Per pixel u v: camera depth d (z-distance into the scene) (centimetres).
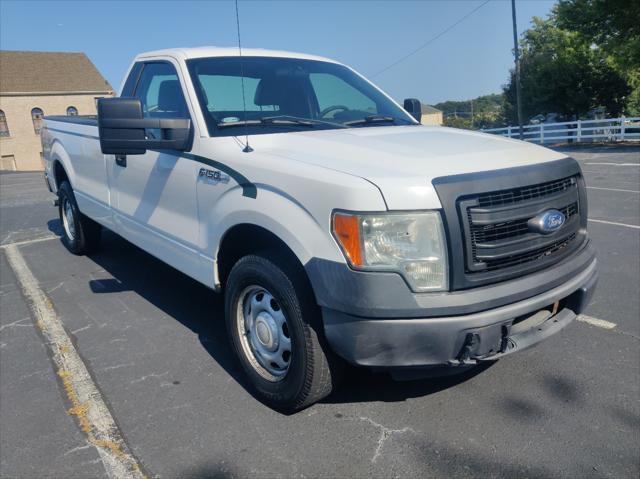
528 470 254
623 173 1247
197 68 378
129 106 325
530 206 271
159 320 436
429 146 297
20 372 353
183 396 322
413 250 242
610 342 381
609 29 2203
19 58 4159
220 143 331
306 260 260
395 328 243
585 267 304
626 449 267
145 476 254
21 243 711
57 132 619
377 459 264
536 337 277
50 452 272
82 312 455
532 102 3309
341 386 333
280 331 298
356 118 407
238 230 316
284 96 397
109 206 488
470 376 341
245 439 281
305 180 265
